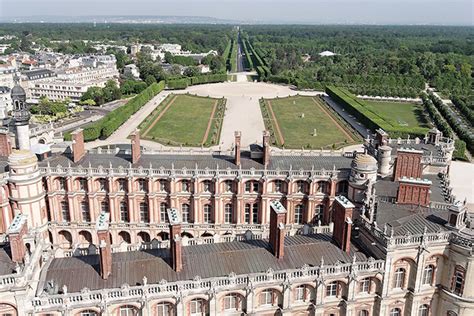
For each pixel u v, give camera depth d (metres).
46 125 149.12
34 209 108.62
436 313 81.62
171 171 115.19
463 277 76.44
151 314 68.69
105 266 69.44
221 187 116.50
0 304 64.06
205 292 69.38
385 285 77.00
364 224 82.00
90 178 115.94
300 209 118.81
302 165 119.94
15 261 67.56
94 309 66.56
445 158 121.56
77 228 119.88
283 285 71.94
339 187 115.19
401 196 88.31
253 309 72.25
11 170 104.81
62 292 67.06
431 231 78.06
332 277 74.06
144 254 77.31
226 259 75.31
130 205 118.00
